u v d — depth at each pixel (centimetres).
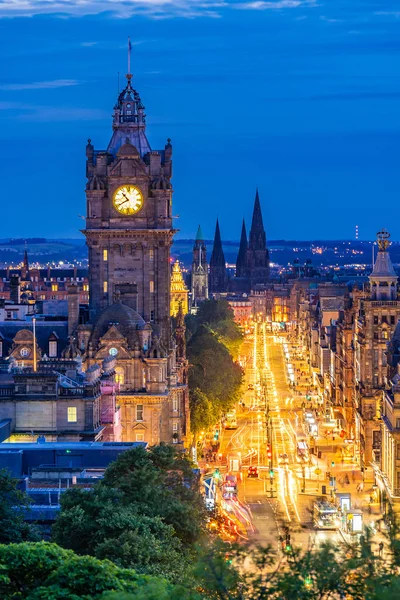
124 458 17150
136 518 14912
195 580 9938
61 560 11119
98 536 14588
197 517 16738
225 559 9406
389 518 9756
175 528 16025
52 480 18038
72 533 14825
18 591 11038
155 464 18575
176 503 16338
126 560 13725
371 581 8781
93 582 10681
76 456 19012
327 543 9350
